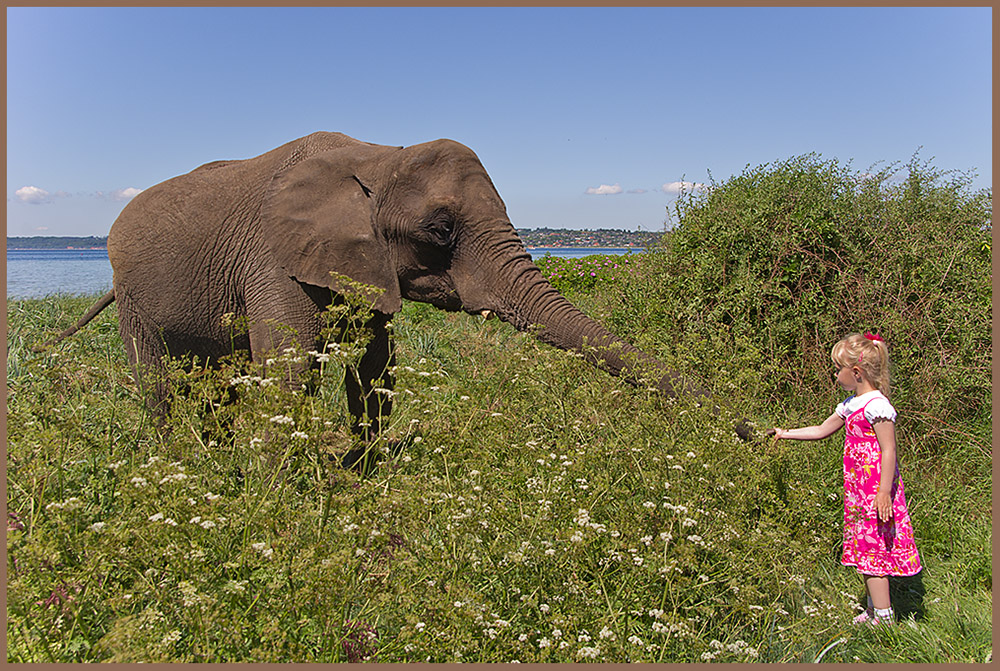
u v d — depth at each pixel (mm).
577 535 2824
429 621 2592
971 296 6195
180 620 2627
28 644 2611
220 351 5246
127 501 2912
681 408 3961
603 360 4273
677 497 3297
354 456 4691
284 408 3133
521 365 4520
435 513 3229
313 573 2488
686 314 6734
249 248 4945
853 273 6359
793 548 3305
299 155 5102
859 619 3449
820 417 5527
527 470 3383
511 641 2658
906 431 5496
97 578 2674
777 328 6188
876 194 7020
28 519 3074
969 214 6980
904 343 5902
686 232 7473
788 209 6832
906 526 3568
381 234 4648
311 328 4711
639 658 2629
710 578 3178
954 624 3496
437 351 7730
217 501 2764
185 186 5340
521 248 4602
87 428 4004
